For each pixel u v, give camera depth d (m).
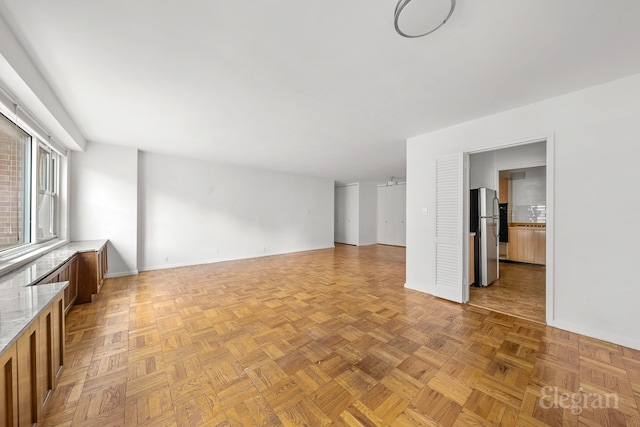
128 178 4.33
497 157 4.93
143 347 2.09
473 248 3.85
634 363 1.83
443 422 1.33
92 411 1.40
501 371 1.76
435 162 3.38
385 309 2.92
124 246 4.34
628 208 2.06
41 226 3.16
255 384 1.63
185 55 1.80
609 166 2.13
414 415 1.38
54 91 2.34
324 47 1.71
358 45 1.68
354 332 2.35
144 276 4.39
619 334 2.10
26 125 2.44
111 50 1.74
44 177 3.25
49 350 1.45
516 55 1.77
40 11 1.38
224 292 3.55
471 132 3.03
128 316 2.71
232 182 5.97
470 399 1.49
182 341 2.19
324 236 8.09
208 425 1.31
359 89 2.28
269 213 6.70
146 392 1.55
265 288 3.75
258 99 2.50
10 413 0.99
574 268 2.31
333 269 5.05
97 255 3.17
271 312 2.83
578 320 2.29
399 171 6.75
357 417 1.36
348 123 3.14
